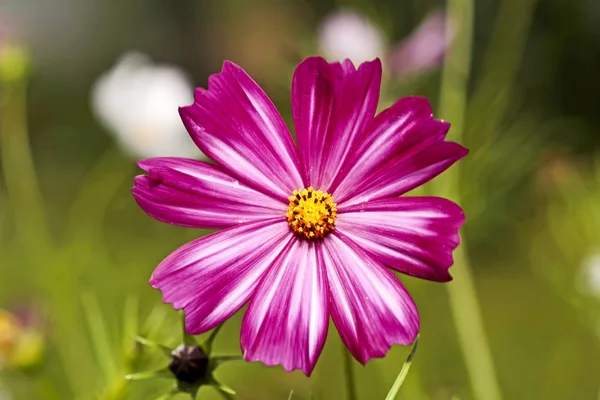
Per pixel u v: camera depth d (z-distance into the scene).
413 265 0.41
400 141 0.42
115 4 1.62
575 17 1.12
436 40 0.65
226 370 0.54
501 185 0.68
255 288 0.41
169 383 0.49
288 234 0.42
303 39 0.74
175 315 0.50
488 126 0.65
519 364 0.76
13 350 0.53
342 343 0.42
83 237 0.62
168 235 0.74
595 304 0.63
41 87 1.43
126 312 0.49
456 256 0.57
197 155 0.68
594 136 1.08
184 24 1.60
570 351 0.73
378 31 0.70
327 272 0.41
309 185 0.42
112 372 0.50
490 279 0.94
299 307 0.41
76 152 1.19
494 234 0.81
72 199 1.03
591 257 0.62
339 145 0.42
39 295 0.58
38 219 0.60
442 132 0.41
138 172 0.75
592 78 1.12
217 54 1.53
